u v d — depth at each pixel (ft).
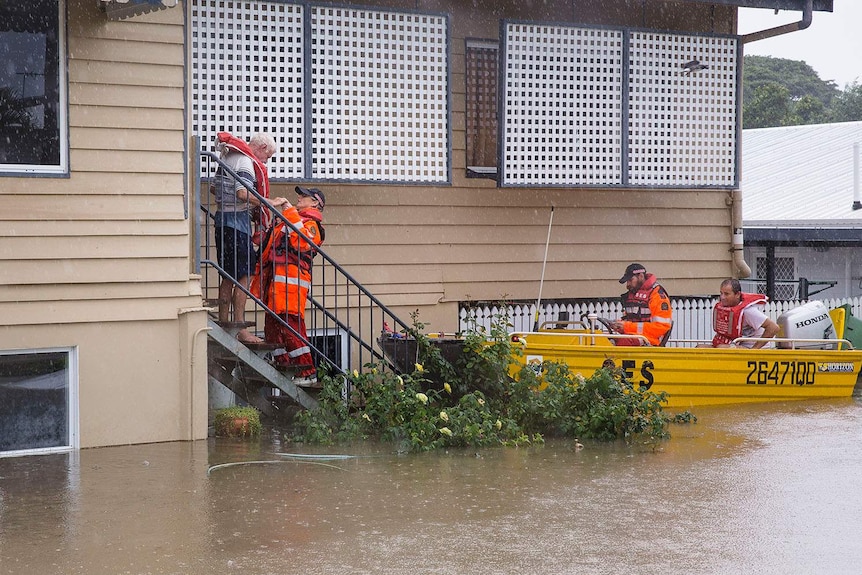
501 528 26.96
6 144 36.24
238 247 40.22
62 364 37.19
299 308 41.24
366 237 48.55
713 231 57.67
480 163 51.80
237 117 44.55
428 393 42.29
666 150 54.03
